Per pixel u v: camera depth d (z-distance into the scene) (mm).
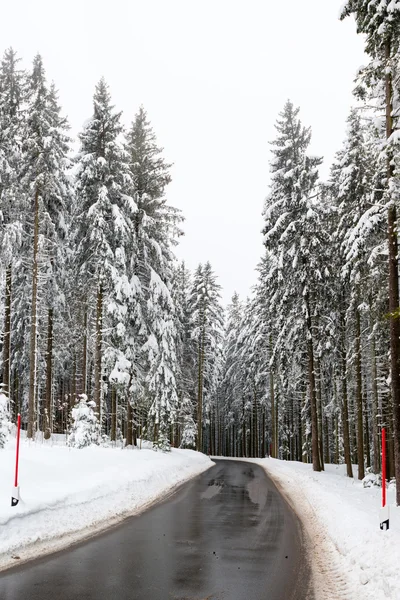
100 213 23469
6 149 24078
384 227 19344
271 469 30391
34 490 11234
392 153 14070
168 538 9734
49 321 28328
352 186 23375
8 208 23547
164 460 24062
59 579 6863
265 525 11445
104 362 24750
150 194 29125
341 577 7375
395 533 8602
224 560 8219
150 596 6297
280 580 7176
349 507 12188
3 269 23641
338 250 25828
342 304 27031
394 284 14117
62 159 26609
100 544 9008
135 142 29391
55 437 29422
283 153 27844
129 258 26016
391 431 23422
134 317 26156
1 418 15977
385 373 21875
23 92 24688
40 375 32094
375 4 14234
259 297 43469
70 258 27484
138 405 29031
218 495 16797
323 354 26531
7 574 7016
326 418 43031
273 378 44312
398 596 6062
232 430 71375
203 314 46031
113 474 15836
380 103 15648
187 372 45219
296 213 26953
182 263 47938
